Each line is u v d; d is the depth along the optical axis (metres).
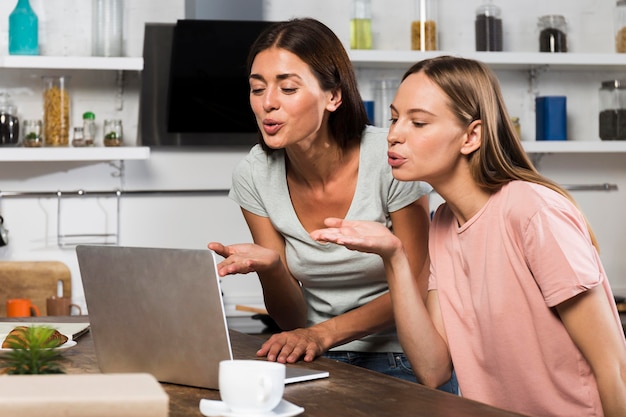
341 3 3.82
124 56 3.43
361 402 1.21
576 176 4.02
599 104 3.97
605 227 4.04
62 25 3.58
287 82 1.67
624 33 3.85
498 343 1.50
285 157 1.91
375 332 1.81
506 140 1.55
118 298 1.36
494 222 1.48
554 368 1.45
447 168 1.51
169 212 3.66
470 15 3.93
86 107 3.60
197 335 1.28
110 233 3.62
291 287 1.86
